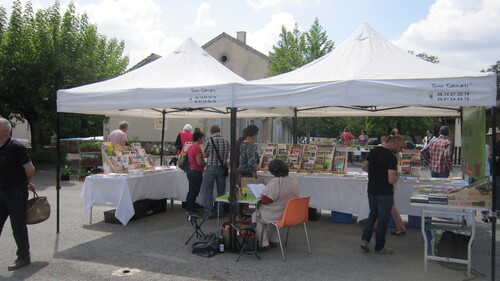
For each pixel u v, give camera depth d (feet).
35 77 48.47
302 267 15.23
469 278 14.17
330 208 22.39
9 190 14.32
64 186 35.78
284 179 16.42
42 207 15.65
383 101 14.01
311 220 23.27
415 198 14.61
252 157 21.52
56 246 17.63
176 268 15.01
